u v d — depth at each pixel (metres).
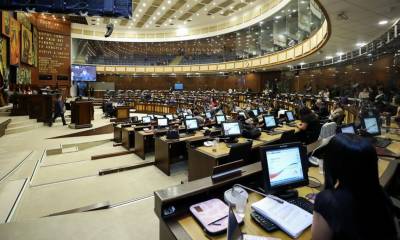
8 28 10.91
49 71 16.75
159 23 19.55
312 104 10.13
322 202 1.03
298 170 1.80
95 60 22.84
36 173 4.70
